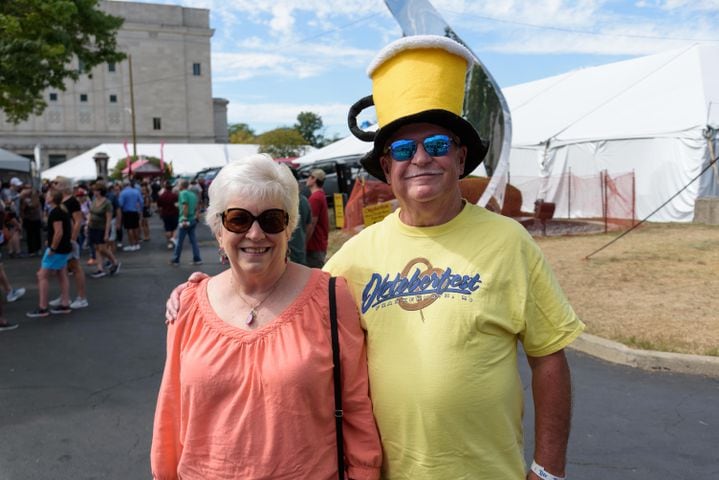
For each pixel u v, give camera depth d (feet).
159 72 232.94
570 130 60.23
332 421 5.71
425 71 5.61
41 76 53.72
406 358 5.51
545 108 70.33
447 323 5.42
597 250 35.63
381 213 41.06
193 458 5.68
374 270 5.96
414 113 5.50
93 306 26.55
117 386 16.07
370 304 5.85
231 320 5.83
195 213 40.45
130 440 12.76
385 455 5.74
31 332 21.86
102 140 229.45
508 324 5.49
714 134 48.24
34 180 86.99
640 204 52.75
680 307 22.12
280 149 175.73
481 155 5.99
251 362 5.57
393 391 5.55
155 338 20.99
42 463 11.77
